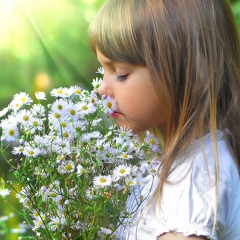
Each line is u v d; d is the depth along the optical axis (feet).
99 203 4.54
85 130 4.69
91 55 9.15
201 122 4.63
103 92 4.74
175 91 4.67
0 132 6.40
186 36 4.70
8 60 9.12
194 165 4.46
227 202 4.42
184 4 4.75
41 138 4.53
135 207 4.74
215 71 4.74
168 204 4.38
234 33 4.94
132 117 4.69
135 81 4.66
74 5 9.12
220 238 4.47
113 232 4.53
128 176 4.43
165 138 4.83
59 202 4.51
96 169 4.49
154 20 4.67
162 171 4.52
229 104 4.83
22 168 4.55
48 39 9.15
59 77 9.13
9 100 9.12
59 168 4.50
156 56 4.64
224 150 4.62
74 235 4.53
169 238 4.33
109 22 4.69
